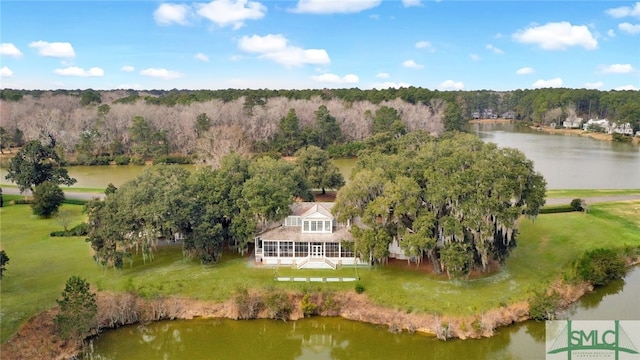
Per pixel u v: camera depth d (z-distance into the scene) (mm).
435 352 43906
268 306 48438
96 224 55281
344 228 57781
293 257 56031
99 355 42812
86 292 44000
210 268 55000
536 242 63500
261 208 55281
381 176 55844
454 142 61219
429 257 54625
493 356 42531
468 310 46781
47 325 43906
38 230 70688
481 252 49875
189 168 124312
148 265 56188
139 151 136125
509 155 53344
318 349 44938
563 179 107250
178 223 54594
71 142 139125
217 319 48344
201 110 149750
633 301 51719
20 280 52469
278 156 131250
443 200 50062
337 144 146875
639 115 187000
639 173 115188
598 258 56188
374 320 47438
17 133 155000
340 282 51281
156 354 43656
